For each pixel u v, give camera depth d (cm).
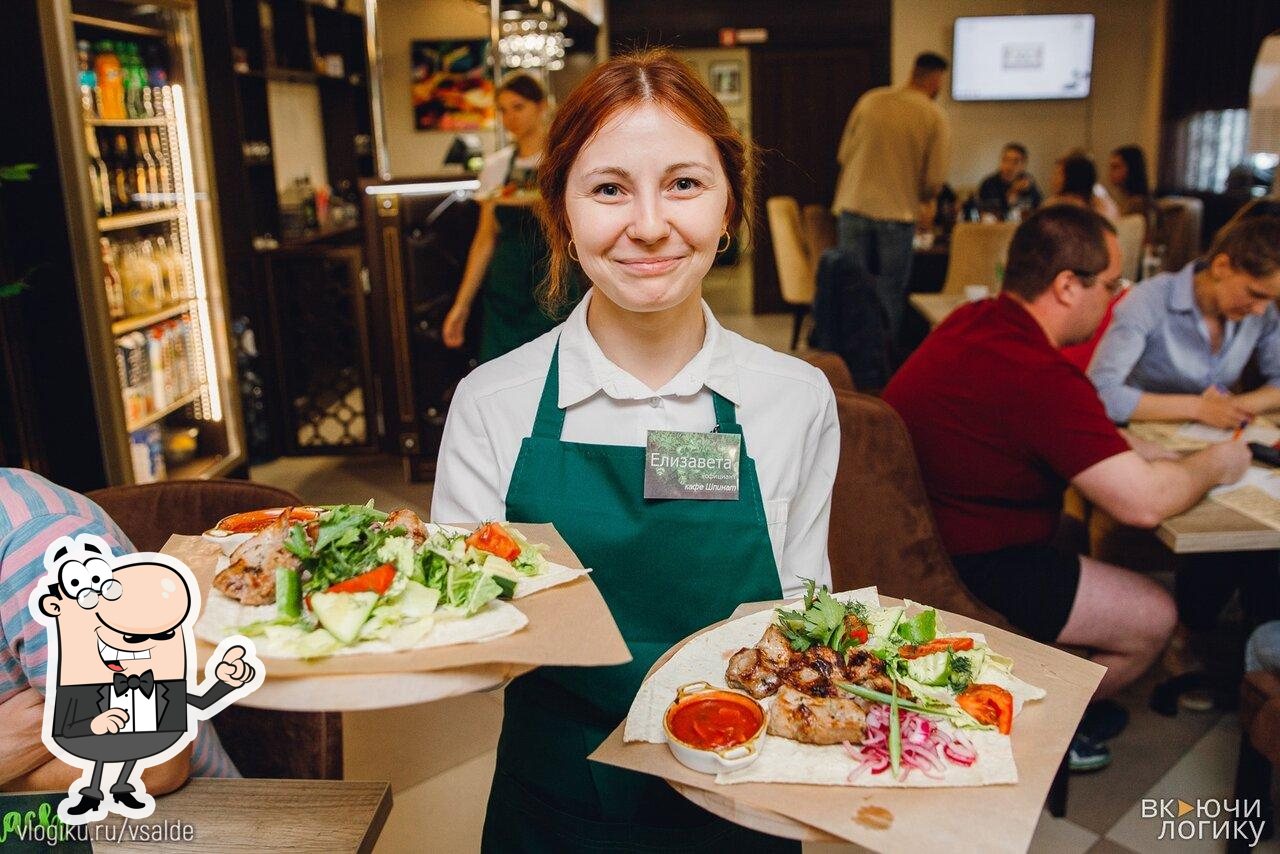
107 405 313
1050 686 104
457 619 91
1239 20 805
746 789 89
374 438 510
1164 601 228
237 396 408
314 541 96
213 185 387
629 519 119
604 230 106
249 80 514
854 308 509
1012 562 227
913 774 90
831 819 85
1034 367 216
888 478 204
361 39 674
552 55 744
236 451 409
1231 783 242
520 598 98
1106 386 288
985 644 108
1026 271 225
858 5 948
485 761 255
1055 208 224
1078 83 954
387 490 471
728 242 123
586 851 120
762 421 125
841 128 971
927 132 617
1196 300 290
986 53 950
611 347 122
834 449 133
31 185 298
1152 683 290
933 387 229
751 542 121
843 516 205
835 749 94
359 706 81
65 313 306
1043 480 226
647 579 120
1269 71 439
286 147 606
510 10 595
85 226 302
